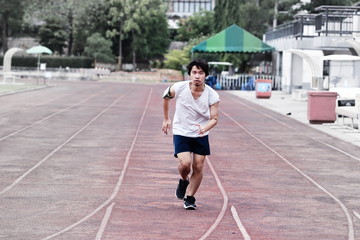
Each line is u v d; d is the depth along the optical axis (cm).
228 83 7044
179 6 14400
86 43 10944
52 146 2123
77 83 8000
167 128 1234
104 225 1103
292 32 6128
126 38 11125
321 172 1730
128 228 1085
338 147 2269
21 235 1030
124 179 1553
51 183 1482
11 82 7150
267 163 1870
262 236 1053
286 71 6391
